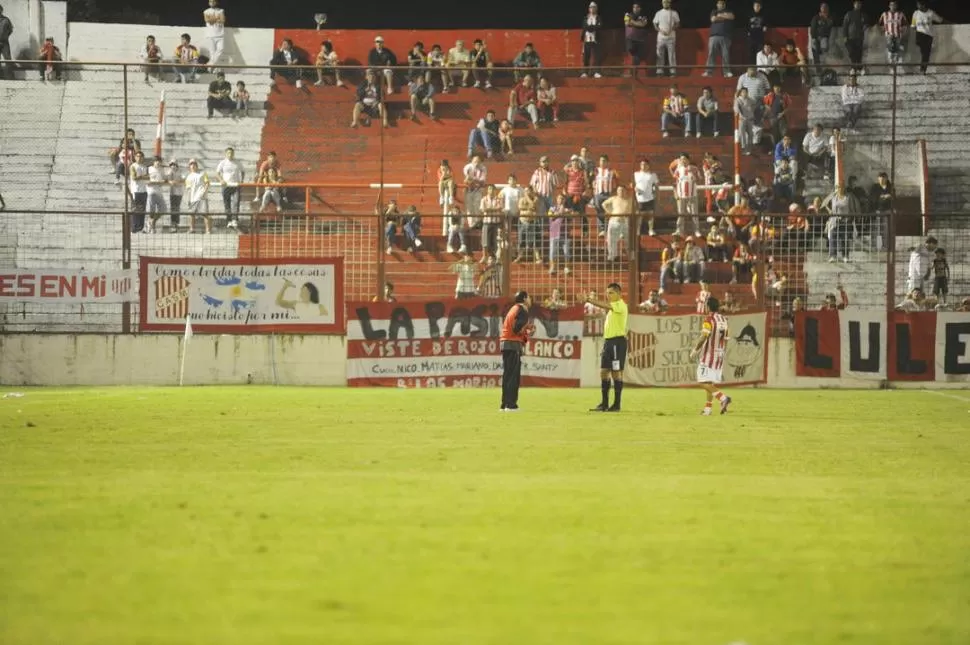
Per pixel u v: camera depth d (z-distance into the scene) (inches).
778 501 1501.0
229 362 4060.0
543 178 4960.6
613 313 3019.2
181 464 1831.9
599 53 6328.7
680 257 4426.7
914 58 6028.5
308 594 1005.2
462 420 2684.5
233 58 6289.4
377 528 1291.8
